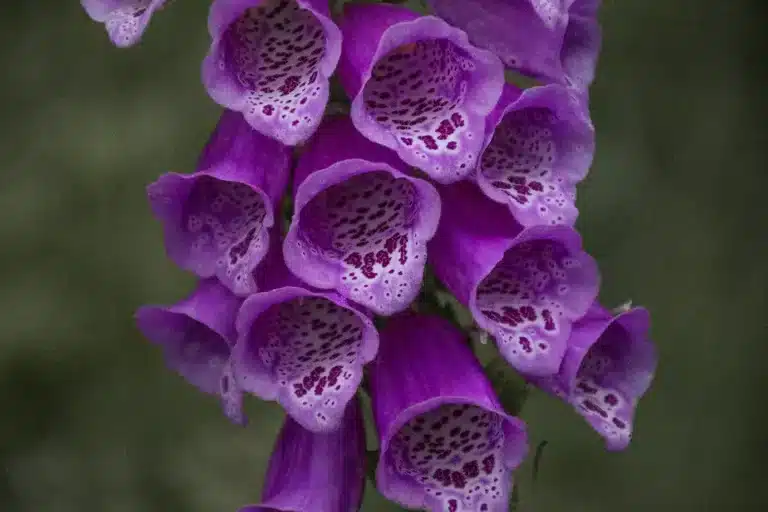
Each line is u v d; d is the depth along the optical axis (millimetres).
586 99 663
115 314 1134
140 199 1157
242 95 625
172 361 668
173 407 1108
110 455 1093
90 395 1117
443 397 625
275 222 642
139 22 629
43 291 1132
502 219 644
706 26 1252
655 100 1213
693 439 1099
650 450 1094
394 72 638
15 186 1170
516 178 640
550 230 628
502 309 638
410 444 638
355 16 643
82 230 1153
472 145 621
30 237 1145
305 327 640
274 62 633
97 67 1224
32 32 1262
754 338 1118
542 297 639
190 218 643
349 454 655
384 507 846
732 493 1071
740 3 1257
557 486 1041
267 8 637
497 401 637
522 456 631
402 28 615
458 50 626
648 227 1147
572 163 640
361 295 623
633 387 654
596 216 1139
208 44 1196
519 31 643
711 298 1142
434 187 626
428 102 634
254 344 633
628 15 1249
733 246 1155
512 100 646
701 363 1123
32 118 1213
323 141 641
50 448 1101
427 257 647
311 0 628
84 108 1204
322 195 638
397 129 626
